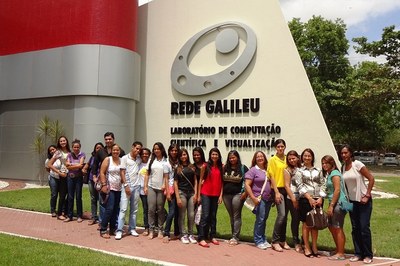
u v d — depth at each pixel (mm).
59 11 17328
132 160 8578
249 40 15086
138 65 17516
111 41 16625
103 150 8961
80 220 9883
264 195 7660
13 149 18344
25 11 18250
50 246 7004
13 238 7539
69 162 9883
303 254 7238
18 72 18141
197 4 16562
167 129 16797
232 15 15734
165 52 17203
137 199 8617
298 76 14305
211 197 7953
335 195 6867
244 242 8109
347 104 32812
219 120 15570
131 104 17203
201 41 16312
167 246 7668
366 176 6781
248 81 15117
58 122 16922
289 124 14297
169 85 16938
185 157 8047
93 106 16438
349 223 9984
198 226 7914
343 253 6941
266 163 7918
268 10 15031
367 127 39031
